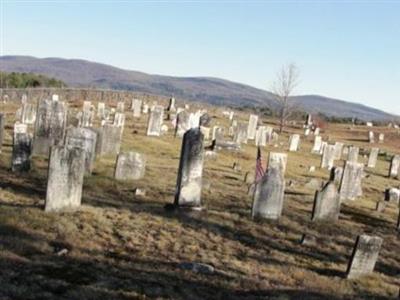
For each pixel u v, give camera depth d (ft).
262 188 64.90
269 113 324.39
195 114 142.92
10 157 82.02
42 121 86.12
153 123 135.64
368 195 104.47
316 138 172.86
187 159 63.46
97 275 40.96
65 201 56.03
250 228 60.85
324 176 117.91
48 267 41.34
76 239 49.01
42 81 309.42
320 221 69.21
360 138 260.62
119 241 50.60
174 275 43.32
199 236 55.57
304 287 45.37
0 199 58.95
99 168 81.97
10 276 38.27
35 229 49.80
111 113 180.96
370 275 51.11
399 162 144.87
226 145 128.67
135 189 71.51
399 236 69.56
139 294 38.14
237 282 43.70
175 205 63.57
